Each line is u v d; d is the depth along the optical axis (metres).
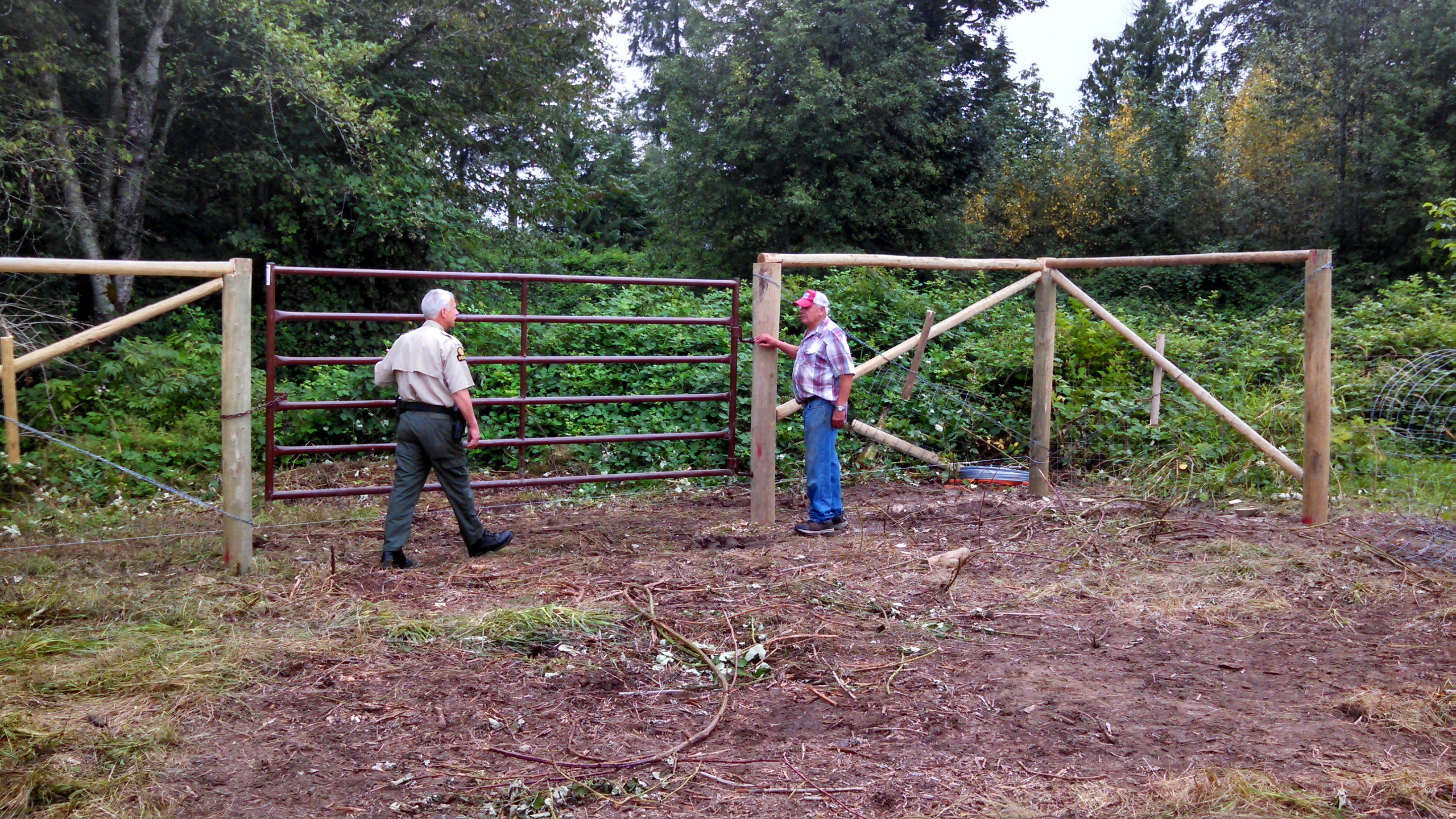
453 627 4.42
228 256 14.13
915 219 23.75
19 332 8.51
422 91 15.02
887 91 22.53
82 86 12.01
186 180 13.62
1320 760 3.22
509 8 15.47
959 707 3.66
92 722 3.41
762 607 4.79
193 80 12.51
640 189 37.75
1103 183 28.83
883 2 22.38
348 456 8.66
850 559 5.75
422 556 5.83
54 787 2.97
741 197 24.73
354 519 6.76
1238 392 9.22
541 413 8.86
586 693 3.78
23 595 4.75
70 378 9.38
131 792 2.97
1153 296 24.08
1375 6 22.33
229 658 4.00
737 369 8.92
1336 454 7.87
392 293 14.57
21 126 10.66
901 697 3.75
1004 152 27.91
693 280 7.41
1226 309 22.31
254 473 8.12
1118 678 3.98
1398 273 21.88
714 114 24.91
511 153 16.95
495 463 8.66
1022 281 7.60
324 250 14.23
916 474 8.69
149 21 12.07
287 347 13.55
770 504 6.82
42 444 7.82
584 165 35.38
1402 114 21.38
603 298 10.48
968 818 2.85
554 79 16.80
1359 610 4.86
